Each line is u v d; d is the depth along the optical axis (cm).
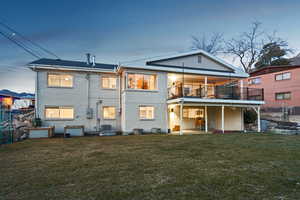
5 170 448
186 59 1473
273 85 2173
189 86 1678
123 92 1344
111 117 1423
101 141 938
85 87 1370
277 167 457
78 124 1333
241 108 1565
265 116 2081
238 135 1168
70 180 375
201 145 791
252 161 518
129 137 1098
